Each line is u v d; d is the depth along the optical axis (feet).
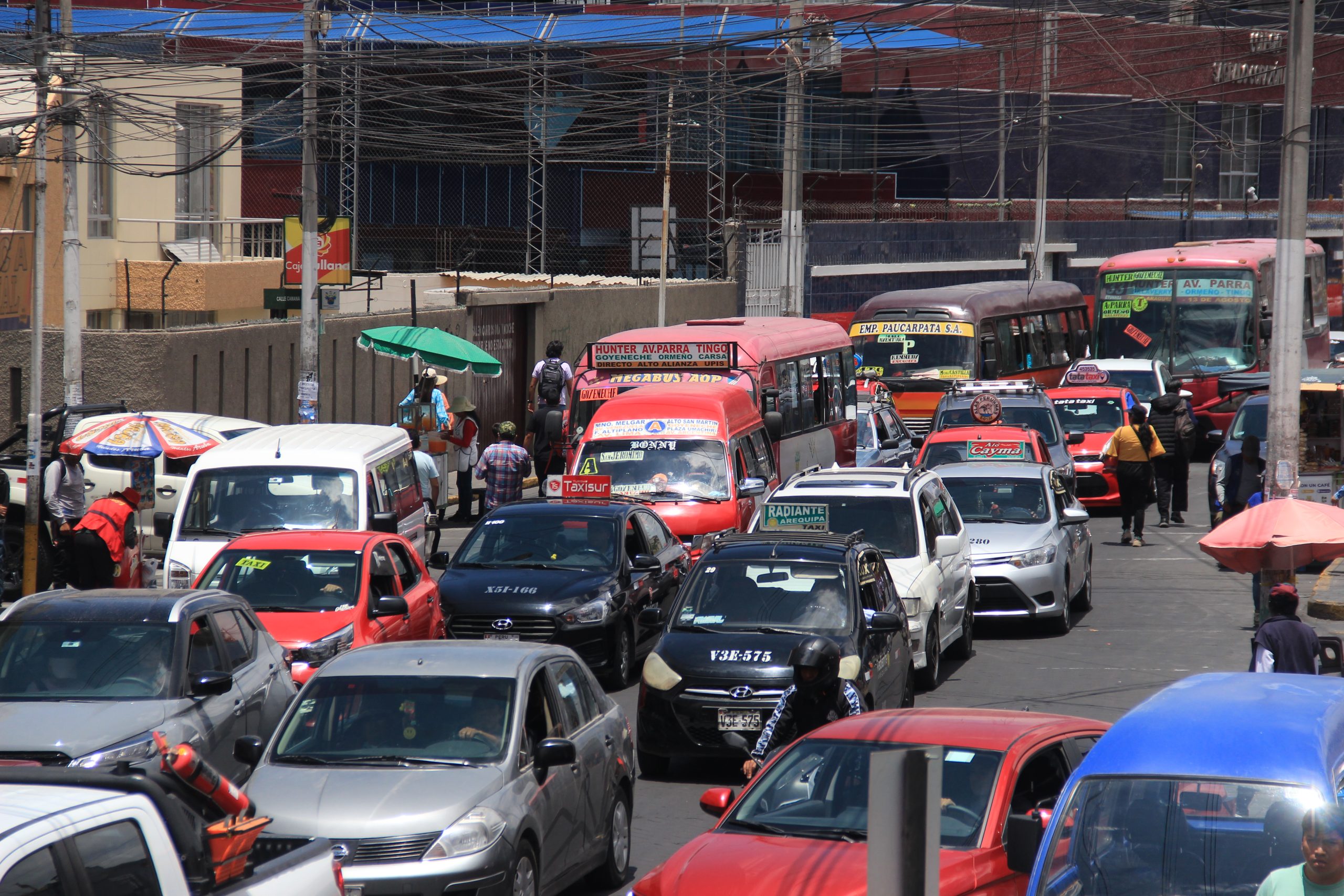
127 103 278.46
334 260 220.43
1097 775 56.54
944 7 406.41
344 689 85.35
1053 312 364.79
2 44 223.10
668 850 97.25
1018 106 489.67
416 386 240.12
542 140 385.91
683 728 112.27
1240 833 53.52
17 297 218.79
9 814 47.44
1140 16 461.78
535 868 78.69
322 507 152.05
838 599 118.42
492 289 298.35
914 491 150.71
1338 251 539.70
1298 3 145.59
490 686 84.43
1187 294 341.41
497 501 216.95
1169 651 159.63
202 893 52.44
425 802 75.56
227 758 97.91
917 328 321.73
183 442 167.43
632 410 183.52
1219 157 553.23
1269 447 150.00
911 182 472.85
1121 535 242.17
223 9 313.32
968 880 64.23
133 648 97.14
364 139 399.44
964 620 154.92
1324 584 181.06
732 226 386.11
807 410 232.12
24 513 177.37
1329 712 58.34
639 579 150.92
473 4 406.62
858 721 76.89
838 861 65.92
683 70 380.37
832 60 372.17
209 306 283.79
